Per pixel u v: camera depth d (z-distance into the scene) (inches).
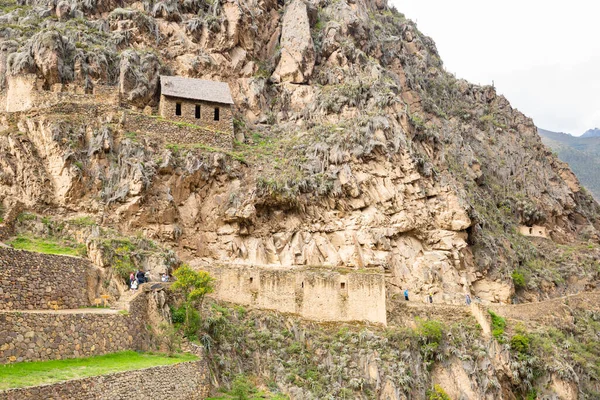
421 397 1935.3
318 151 2485.2
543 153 4119.1
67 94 2320.4
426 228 2496.3
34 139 2145.7
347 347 1921.8
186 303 1641.2
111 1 2849.4
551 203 3718.0
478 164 3415.4
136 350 1493.6
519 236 3307.1
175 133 2379.4
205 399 1493.6
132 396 1232.8
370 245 2335.1
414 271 2399.1
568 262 3228.3
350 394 1801.2
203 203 2272.4
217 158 2309.3
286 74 2942.9
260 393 1660.9
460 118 3902.6
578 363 2303.2
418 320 2130.9
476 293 2600.9
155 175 2159.2
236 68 2908.5
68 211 2059.5
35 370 1149.1
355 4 3476.9
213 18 2930.6
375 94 2768.2
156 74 2608.3
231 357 1696.6
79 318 1334.9
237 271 1979.6
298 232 2348.7
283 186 2324.1
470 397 2020.2
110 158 2165.4
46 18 2696.9
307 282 2041.1
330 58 3068.4
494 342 2160.4
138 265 1803.6
